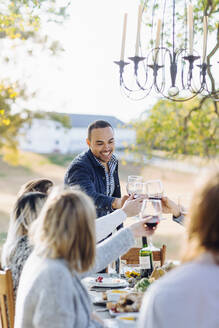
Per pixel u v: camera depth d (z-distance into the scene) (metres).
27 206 2.18
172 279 1.06
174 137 9.69
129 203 2.53
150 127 10.04
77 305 1.59
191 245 1.13
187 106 9.75
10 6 8.49
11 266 2.20
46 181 2.55
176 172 15.27
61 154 23.17
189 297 1.02
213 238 1.09
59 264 1.57
